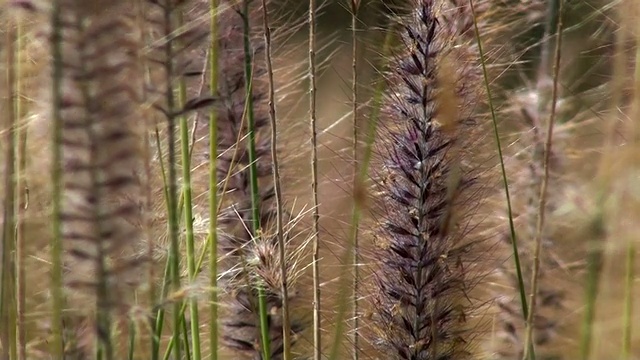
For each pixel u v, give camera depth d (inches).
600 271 21.9
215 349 21.4
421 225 21.8
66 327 21.5
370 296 22.2
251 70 21.6
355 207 22.0
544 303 22.4
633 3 21.6
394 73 21.8
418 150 21.6
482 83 22.0
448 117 21.4
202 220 22.4
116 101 20.1
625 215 21.6
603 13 22.5
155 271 21.3
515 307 22.5
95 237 20.4
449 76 21.4
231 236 22.3
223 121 22.5
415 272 21.8
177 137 22.5
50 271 20.9
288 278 21.8
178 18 20.6
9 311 21.5
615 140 21.9
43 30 20.0
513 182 22.5
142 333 22.1
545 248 22.4
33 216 21.4
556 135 22.1
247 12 21.6
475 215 22.5
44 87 20.3
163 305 20.9
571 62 22.5
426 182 21.7
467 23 21.8
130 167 20.4
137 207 20.6
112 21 20.0
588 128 22.4
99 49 20.0
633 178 21.3
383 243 21.8
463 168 21.9
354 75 22.0
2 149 21.5
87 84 20.0
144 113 20.4
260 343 22.5
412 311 22.0
